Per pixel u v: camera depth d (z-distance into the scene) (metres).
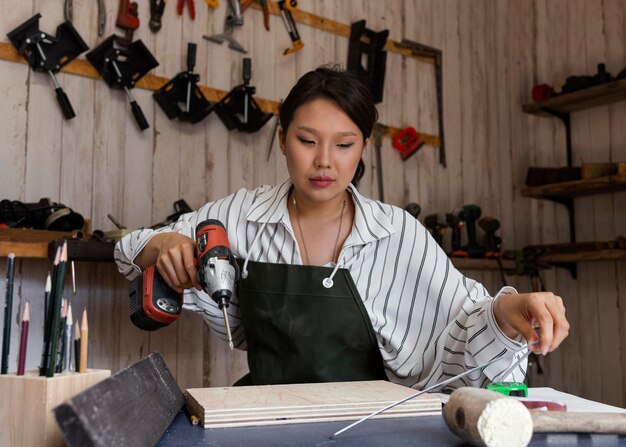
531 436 0.79
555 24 4.10
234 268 1.29
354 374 1.49
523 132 4.24
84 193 2.54
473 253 3.51
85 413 0.63
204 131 2.90
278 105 3.13
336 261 1.54
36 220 2.17
